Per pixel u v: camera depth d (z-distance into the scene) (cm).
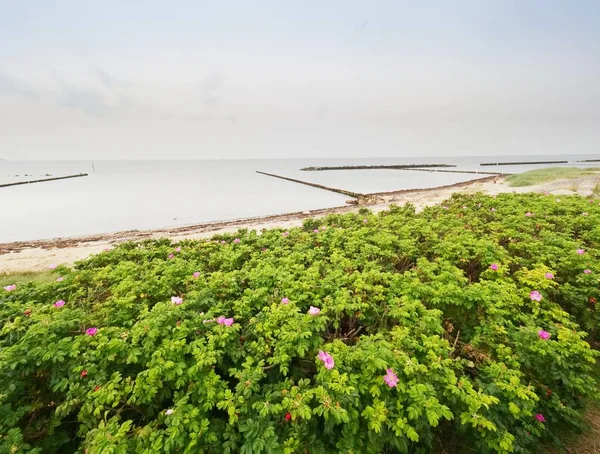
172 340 324
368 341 321
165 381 307
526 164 11931
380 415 253
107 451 221
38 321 378
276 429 268
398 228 804
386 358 294
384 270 587
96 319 404
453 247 604
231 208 2864
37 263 1177
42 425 290
